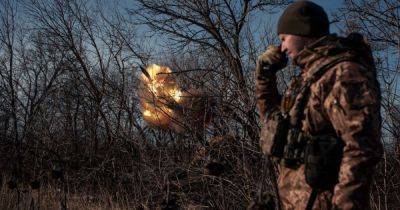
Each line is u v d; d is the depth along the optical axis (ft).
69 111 46.73
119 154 34.60
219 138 23.11
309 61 8.26
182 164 25.08
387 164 19.60
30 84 51.37
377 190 18.48
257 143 21.91
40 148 38.93
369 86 7.58
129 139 31.32
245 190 22.15
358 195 7.31
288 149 8.37
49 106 48.91
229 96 23.31
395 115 18.69
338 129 7.68
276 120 8.55
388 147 19.42
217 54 28.78
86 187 33.37
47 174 33.58
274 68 10.14
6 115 44.98
